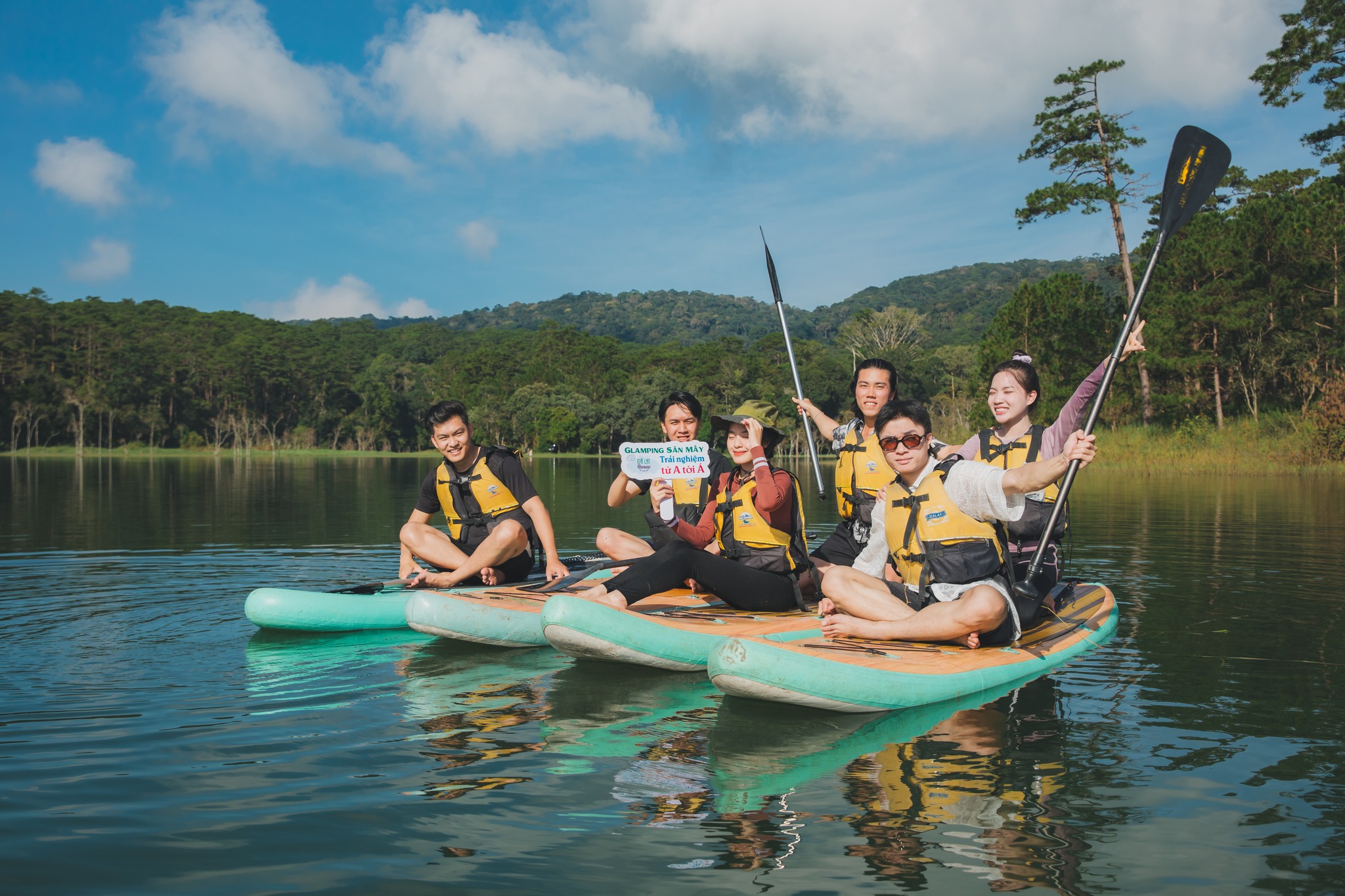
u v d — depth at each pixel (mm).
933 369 91812
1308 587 5680
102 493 18672
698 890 1845
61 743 2756
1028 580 4094
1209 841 2084
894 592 3947
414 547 5371
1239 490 15789
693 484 5121
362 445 99375
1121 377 33406
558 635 3643
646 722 3053
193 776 2488
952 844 2068
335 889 1844
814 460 6500
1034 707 3197
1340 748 2719
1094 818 2217
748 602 4367
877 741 2828
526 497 5246
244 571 6641
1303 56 25953
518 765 2604
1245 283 29266
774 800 2340
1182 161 4738
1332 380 23953
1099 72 31219
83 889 1843
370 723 3014
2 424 76688
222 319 120125
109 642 4246
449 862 1972
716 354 93750
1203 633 4371
